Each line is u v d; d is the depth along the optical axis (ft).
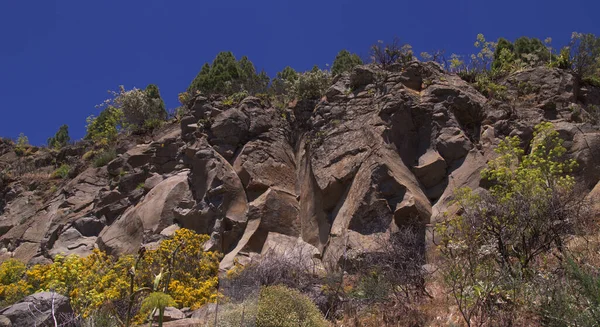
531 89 51.44
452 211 41.37
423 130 47.06
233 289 21.67
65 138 101.91
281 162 51.65
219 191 48.21
